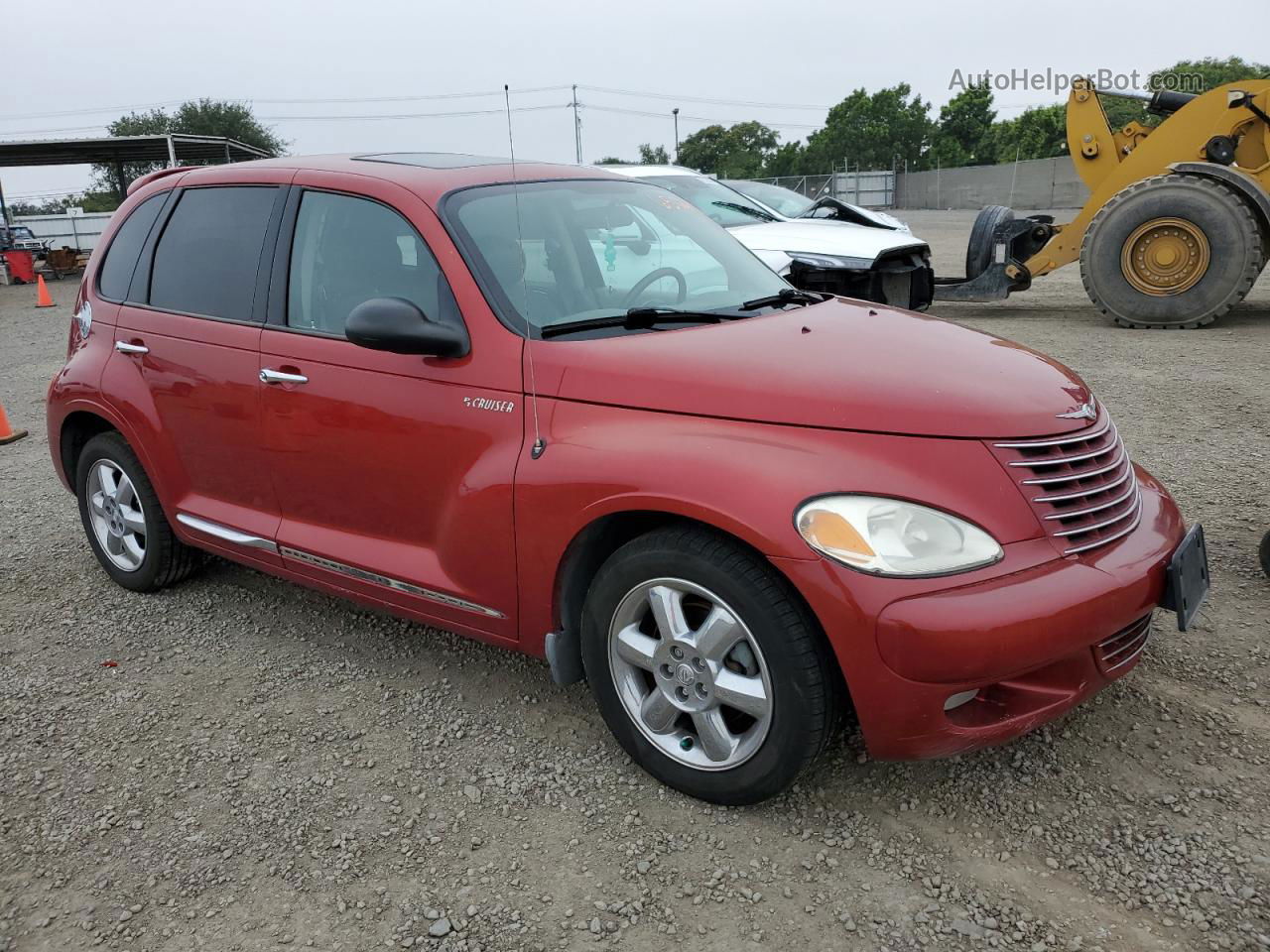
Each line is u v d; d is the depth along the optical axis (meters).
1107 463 2.70
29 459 6.98
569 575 2.89
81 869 2.62
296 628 4.05
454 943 2.32
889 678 2.34
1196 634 3.59
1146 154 10.46
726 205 10.29
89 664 3.78
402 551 3.30
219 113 67.50
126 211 4.38
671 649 2.70
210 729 3.29
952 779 2.84
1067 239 11.05
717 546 2.54
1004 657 2.29
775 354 2.79
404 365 3.16
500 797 2.86
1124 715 3.10
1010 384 2.72
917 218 38.59
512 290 3.10
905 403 2.53
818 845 2.60
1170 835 2.57
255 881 2.56
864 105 82.06
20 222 38.09
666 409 2.69
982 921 2.31
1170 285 9.90
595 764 3.01
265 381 3.52
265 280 3.62
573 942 2.31
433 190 3.31
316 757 3.11
